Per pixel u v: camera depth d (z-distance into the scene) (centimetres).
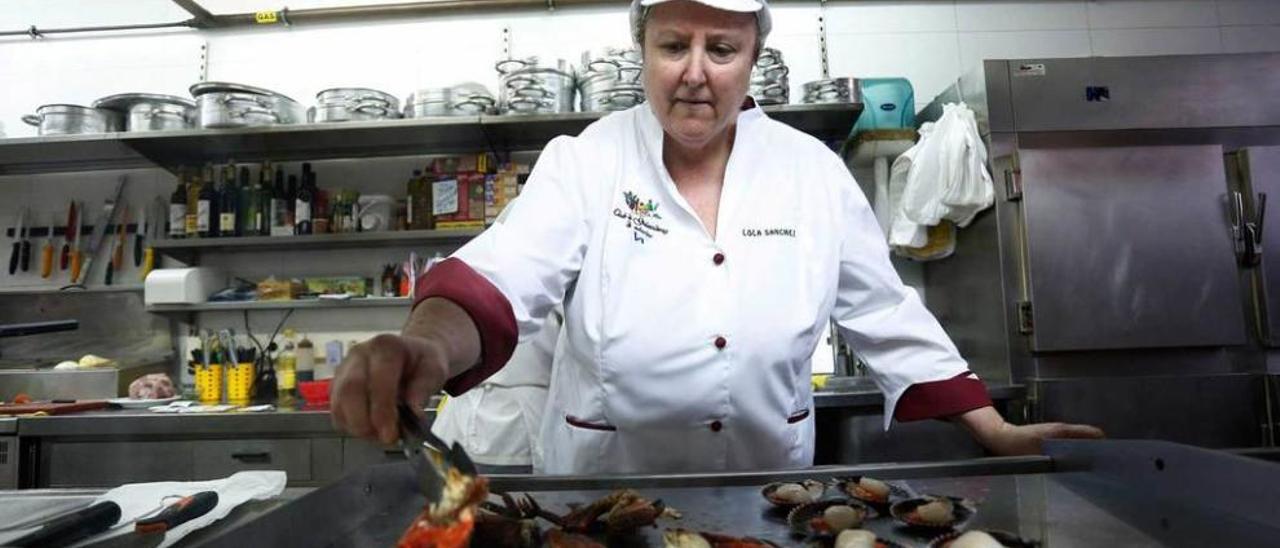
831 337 289
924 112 296
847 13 316
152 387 263
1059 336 233
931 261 295
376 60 321
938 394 122
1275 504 78
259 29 322
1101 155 242
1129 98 245
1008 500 95
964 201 242
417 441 58
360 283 294
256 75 321
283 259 306
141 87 321
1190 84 246
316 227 283
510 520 83
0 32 320
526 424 170
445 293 83
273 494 100
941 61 315
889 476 104
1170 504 90
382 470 93
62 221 312
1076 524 86
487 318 83
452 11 320
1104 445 100
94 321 302
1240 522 82
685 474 103
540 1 315
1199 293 238
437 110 267
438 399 235
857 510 91
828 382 260
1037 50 316
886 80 281
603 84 259
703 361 110
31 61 322
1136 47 317
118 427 226
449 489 56
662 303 111
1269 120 246
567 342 122
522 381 170
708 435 115
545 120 259
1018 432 114
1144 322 236
